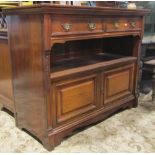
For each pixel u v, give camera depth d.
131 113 2.17
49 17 1.32
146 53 2.90
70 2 1.97
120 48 2.31
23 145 1.64
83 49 2.23
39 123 1.60
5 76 2.01
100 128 1.88
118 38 2.30
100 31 1.68
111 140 1.70
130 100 2.23
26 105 1.70
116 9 1.73
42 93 1.49
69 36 1.46
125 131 1.83
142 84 2.95
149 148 1.61
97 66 1.80
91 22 1.58
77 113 1.72
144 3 2.70
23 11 1.43
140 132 1.82
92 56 2.25
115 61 1.99
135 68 2.22
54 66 1.79
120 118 2.06
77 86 1.67
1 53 1.97
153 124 1.96
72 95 1.65
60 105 1.59
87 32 1.57
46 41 1.35
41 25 1.34
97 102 1.88
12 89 1.85
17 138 1.73
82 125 1.78
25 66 1.59
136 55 2.19
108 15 1.71
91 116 1.83
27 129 1.77
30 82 1.58
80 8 1.45
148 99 2.53
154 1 2.72
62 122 1.63
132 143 1.67
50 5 1.28
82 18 1.51
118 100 2.11
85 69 1.70
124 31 1.92
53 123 1.57
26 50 1.54
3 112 2.19
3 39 1.87
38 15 1.34
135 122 1.99
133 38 2.18
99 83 1.85
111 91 2.00
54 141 1.58
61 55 2.04
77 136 1.75
